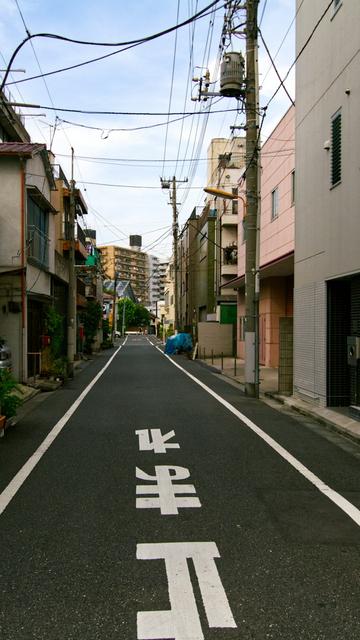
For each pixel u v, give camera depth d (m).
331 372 11.14
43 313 19.95
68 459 7.34
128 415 11.07
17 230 15.98
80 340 31.42
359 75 9.44
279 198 19.97
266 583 3.79
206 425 9.95
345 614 3.39
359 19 9.44
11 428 9.64
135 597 3.59
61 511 5.27
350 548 4.41
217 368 23.89
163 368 24.64
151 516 5.13
